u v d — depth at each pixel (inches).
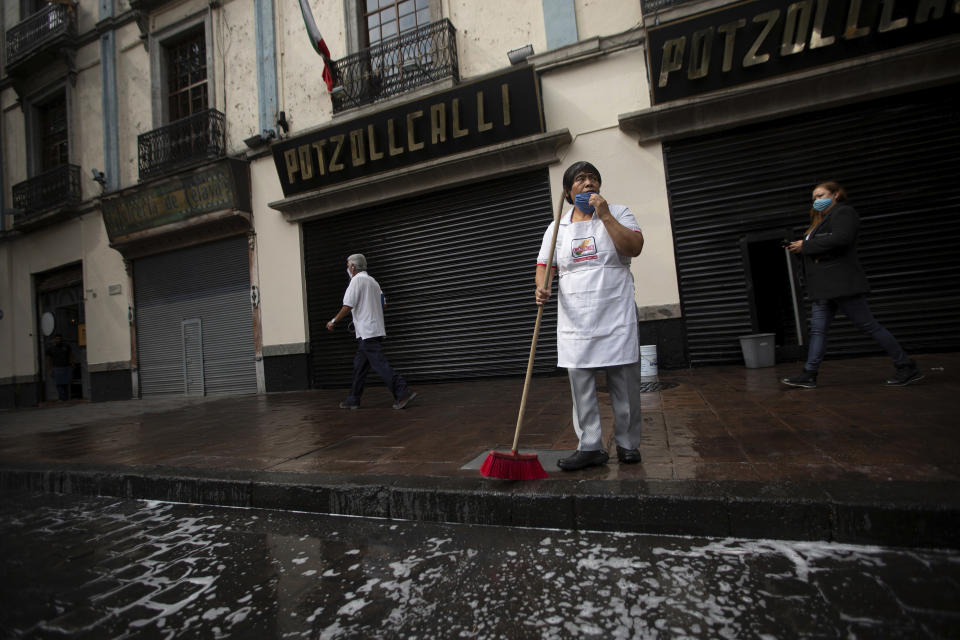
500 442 124.3
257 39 336.8
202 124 347.9
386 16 309.6
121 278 389.7
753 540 71.4
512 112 255.4
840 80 209.5
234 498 108.7
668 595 57.9
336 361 314.0
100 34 399.5
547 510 82.3
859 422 108.0
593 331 91.4
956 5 192.2
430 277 289.3
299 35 326.0
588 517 79.9
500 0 274.2
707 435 110.7
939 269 204.5
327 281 317.4
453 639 52.5
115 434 197.2
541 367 263.6
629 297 92.7
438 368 286.2
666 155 242.7
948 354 197.3
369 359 201.0
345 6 314.0
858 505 67.3
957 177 203.9
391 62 300.8
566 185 95.7
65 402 421.4
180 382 365.7
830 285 147.4
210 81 352.8
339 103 313.0
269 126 331.6
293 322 323.3
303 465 118.5
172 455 144.3
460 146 269.6
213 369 353.4
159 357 375.2
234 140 344.2
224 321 350.0
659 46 229.1
